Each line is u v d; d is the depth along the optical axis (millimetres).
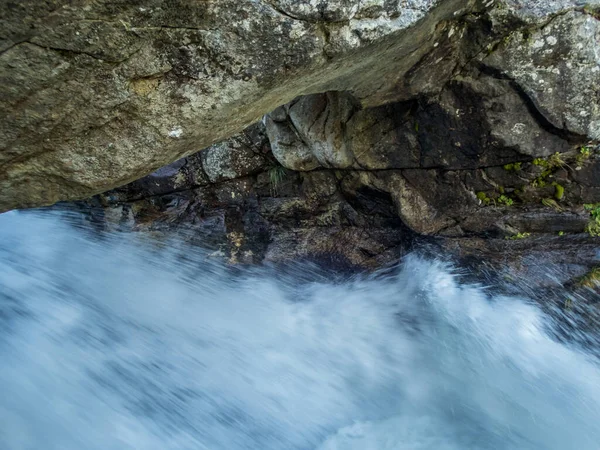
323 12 2252
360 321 4484
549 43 3305
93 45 1925
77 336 4234
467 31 3295
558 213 4090
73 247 5531
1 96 1921
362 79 3318
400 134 4074
